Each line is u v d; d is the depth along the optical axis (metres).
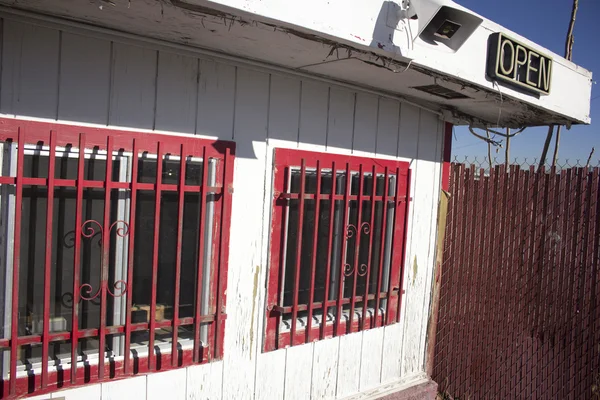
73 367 2.14
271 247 2.86
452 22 2.42
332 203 2.90
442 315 4.33
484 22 2.77
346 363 3.35
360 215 3.09
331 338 3.22
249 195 2.76
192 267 2.64
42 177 2.19
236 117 2.69
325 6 2.04
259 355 2.88
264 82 2.79
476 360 4.11
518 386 3.86
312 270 2.90
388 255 3.51
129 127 2.34
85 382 2.26
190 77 2.51
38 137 2.09
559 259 3.64
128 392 2.40
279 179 2.88
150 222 2.49
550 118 3.66
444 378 4.33
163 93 2.43
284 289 3.04
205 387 2.66
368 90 3.27
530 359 3.79
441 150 3.94
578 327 3.53
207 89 2.57
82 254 2.32
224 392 2.74
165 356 2.49
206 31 2.15
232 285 2.72
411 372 3.91
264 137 2.81
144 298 2.51
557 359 3.64
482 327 4.07
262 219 2.82
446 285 4.29
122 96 2.31
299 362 3.07
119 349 2.39
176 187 2.33
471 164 4.11
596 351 3.43
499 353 3.97
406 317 3.80
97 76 2.24
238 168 2.71
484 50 2.80
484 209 4.05
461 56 2.67
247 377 2.83
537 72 3.10
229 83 2.65
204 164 2.40
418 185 3.79
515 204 3.88
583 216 3.52
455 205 4.23
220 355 2.69
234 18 1.92
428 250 3.95
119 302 2.35
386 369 3.67
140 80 2.35
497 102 3.23
